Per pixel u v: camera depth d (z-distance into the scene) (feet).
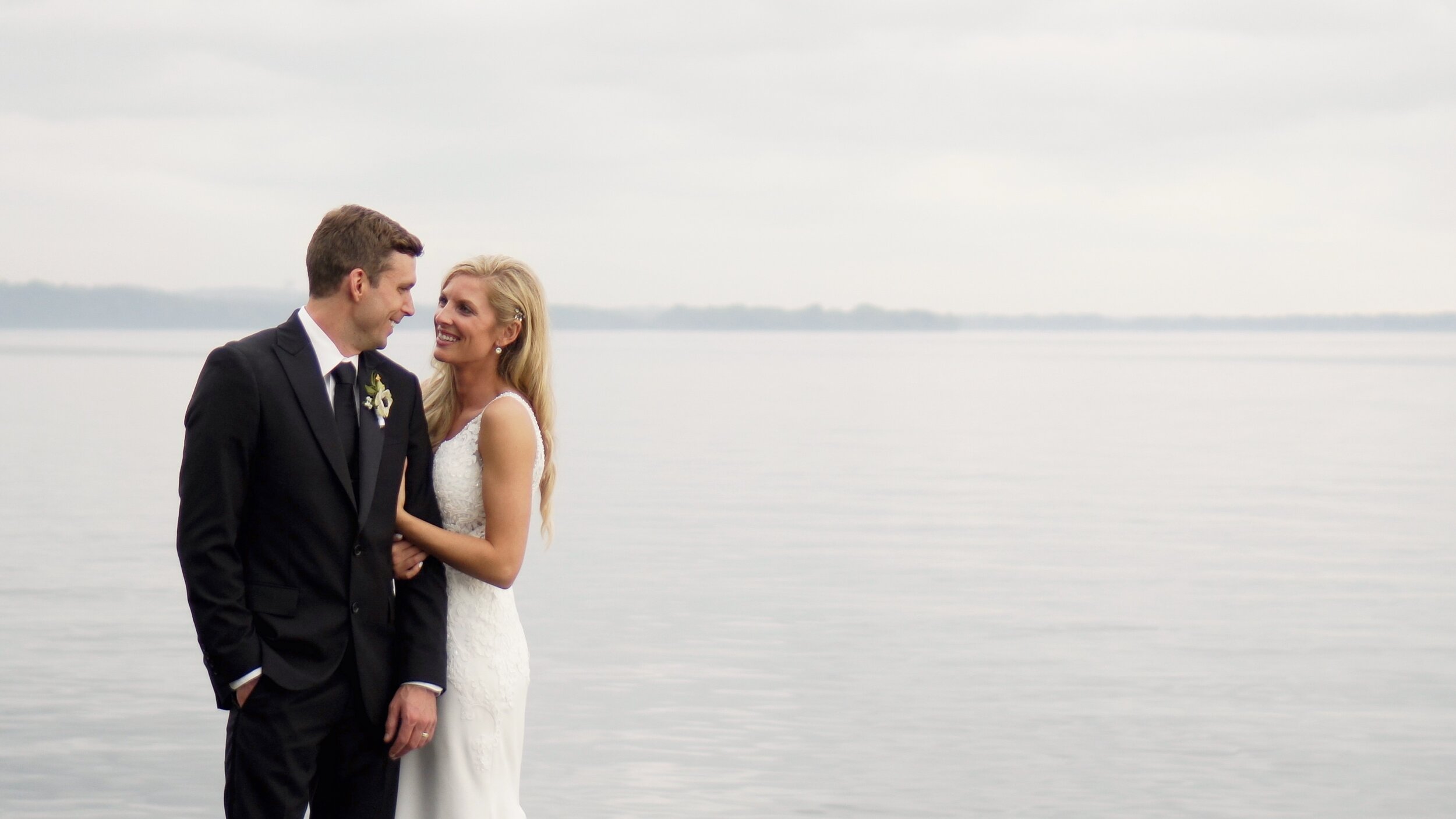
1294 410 140.56
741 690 25.76
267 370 10.35
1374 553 44.52
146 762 20.81
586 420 113.70
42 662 26.73
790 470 72.33
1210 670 27.76
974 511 55.26
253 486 10.42
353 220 10.69
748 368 263.08
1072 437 99.60
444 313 12.05
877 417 121.08
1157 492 63.62
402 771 12.21
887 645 29.63
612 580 37.68
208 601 10.07
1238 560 42.93
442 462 12.10
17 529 45.44
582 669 27.17
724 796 19.80
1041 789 20.33
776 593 35.96
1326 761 21.76
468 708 12.04
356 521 10.66
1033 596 35.91
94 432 91.25
